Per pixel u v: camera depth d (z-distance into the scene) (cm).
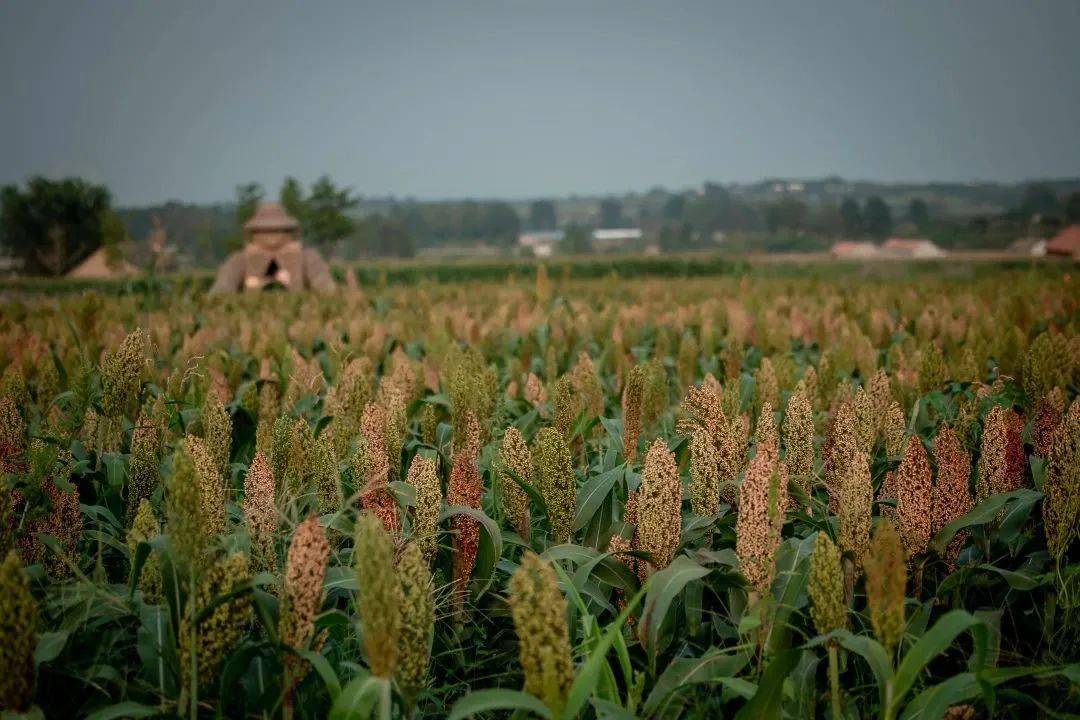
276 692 239
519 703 195
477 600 313
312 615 229
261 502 286
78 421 422
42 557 304
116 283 3588
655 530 275
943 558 312
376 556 196
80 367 425
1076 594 287
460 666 309
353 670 280
